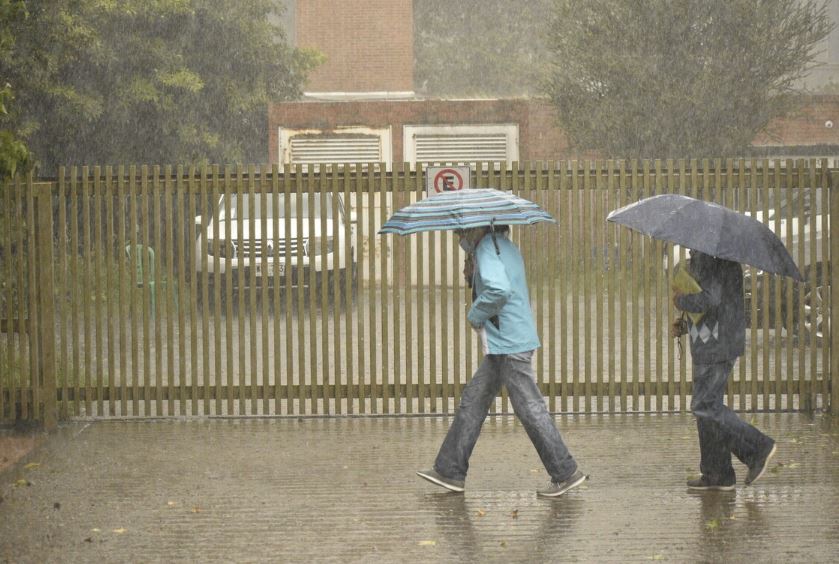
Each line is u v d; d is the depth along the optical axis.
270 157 57.69
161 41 54.28
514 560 12.74
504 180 20.98
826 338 21.20
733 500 15.13
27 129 44.81
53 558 12.91
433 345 21.09
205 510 14.87
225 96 59.69
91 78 51.75
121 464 17.48
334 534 13.77
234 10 59.94
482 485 16.09
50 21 42.31
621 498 15.30
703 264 15.21
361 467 17.22
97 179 20.86
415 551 13.09
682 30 53.78
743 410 21.34
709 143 54.38
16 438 19.55
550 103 56.47
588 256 21.14
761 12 53.75
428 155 57.66
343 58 73.06
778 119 56.84
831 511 14.57
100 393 21.12
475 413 15.59
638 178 21.36
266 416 21.17
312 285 21.11
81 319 34.72
